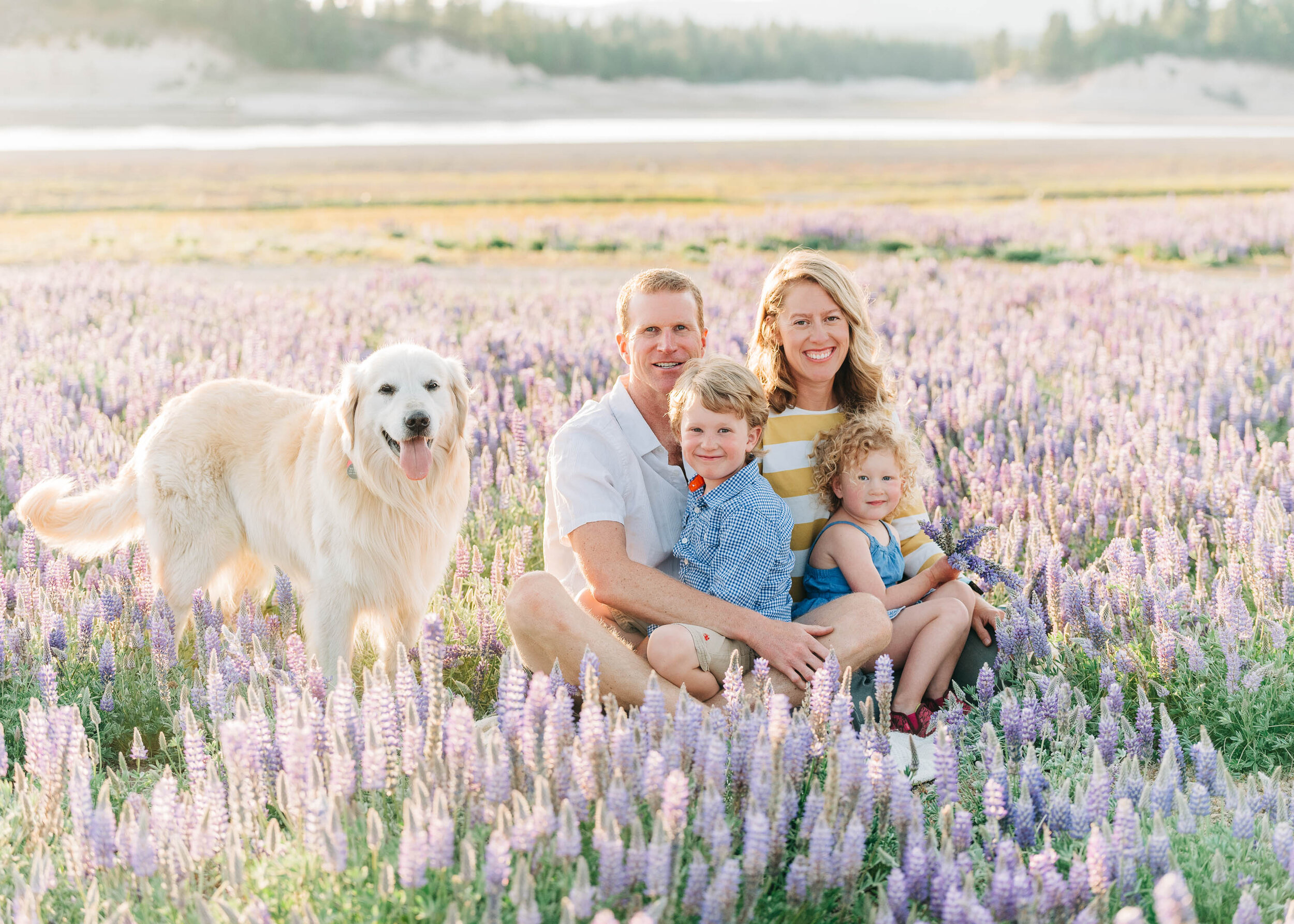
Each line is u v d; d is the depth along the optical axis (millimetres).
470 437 7309
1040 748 3818
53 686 3740
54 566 5078
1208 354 9312
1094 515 6008
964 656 4500
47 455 6723
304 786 2824
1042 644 4340
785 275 4574
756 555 4027
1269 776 3896
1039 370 9516
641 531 4363
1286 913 2625
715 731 3131
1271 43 192000
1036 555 5043
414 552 4707
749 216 28266
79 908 2760
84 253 21656
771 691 3547
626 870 2510
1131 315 12086
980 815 3408
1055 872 2600
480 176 42594
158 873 2791
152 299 14328
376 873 2639
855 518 4363
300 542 4879
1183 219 24500
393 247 23562
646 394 4453
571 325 11969
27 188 35000
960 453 6852
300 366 9273
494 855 2422
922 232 23188
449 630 5016
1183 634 4340
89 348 10391
